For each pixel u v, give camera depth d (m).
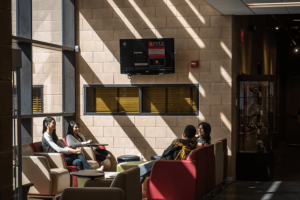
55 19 7.73
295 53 14.81
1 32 1.93
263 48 11.07
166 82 7.66
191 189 4.97
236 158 7.52
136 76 7.78
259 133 7.46
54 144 6.23
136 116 7.80
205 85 7.46
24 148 5.78
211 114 7.44
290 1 5.91
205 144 6.11
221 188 6.55
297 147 13.52
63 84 7.98
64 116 7.94
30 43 6.56
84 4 7.96
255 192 6.19
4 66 1.95
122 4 7.81
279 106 14.77
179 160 5.04
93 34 7.93
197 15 7.48
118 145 7.88
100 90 8.00
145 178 5.95
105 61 7.90
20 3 6.58
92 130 7.97
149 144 7.75
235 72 7.55
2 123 1.94
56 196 5.45
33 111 7.02
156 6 7.67
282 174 8.12
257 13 7.02
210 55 7.43
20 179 2.90
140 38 7.71
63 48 7.56
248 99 7.58
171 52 7.43
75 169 6.08
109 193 3.26
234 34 7.48
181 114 7.60
